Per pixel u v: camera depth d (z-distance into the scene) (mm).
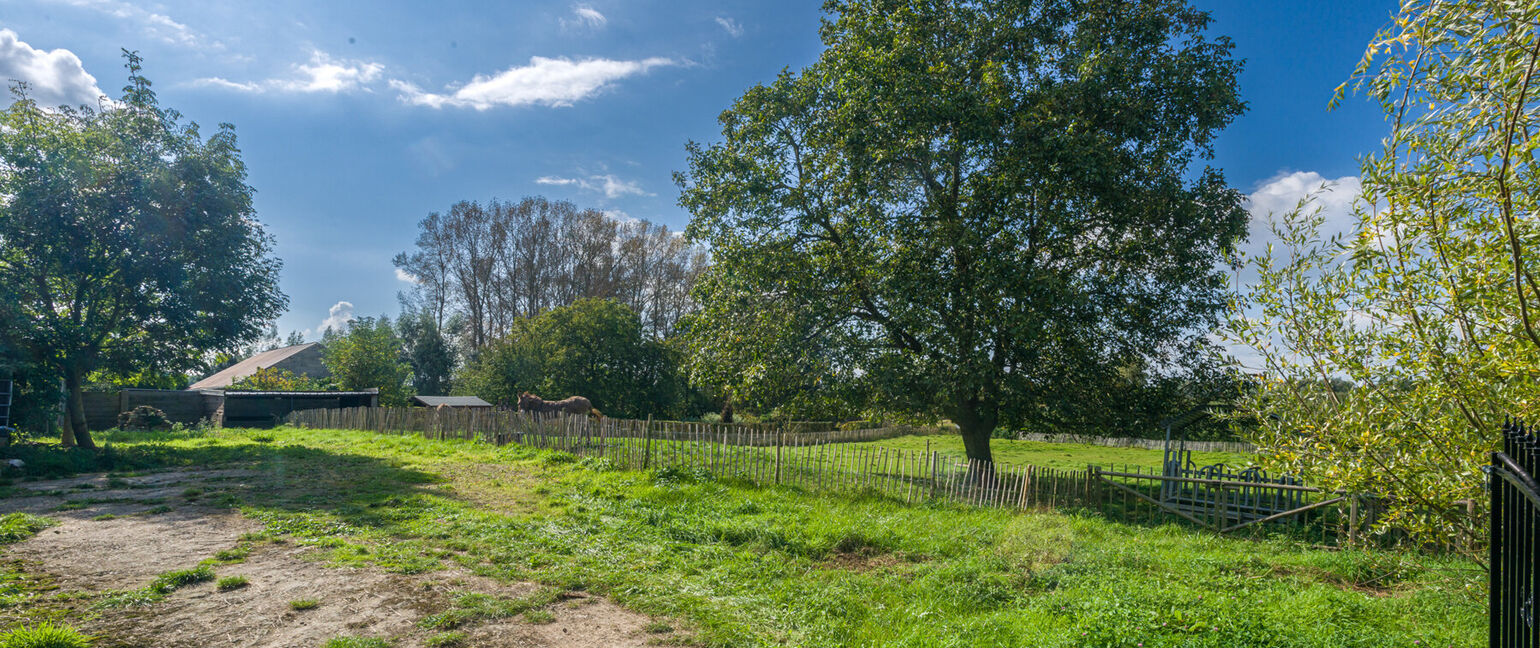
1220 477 14852
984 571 8547
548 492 13922
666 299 64750
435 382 64375
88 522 10414
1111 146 16047
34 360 19812
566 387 44781
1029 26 18000
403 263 61406
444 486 14367
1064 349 16875
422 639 6066
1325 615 6586
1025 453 34125
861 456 15188
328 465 17922
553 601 7285
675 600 7395
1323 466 6477
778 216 19188
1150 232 16953
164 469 17016
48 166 19891
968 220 16828
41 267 20562
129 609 6484
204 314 22609
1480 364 5012
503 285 61250
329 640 5938
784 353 17719
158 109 21938
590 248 61156
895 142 17031
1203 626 5852
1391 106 4844
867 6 18969
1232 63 16828
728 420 49500
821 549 9859
